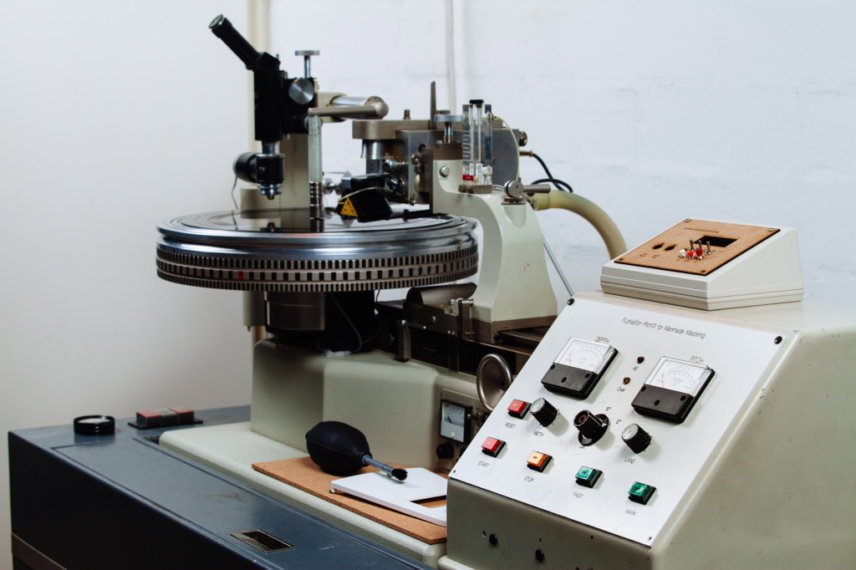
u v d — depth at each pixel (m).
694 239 1.24
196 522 1.28
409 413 1.45
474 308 1.40
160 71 2.40
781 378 1.01
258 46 2.55
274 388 1.64
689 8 1.73
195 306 2.50
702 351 1.06
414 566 1.15
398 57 2.29
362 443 1.41
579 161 1.94
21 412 2.32
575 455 1.06
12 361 2.30
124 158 2.38
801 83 1.59
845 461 1.09
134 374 2.44
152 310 2.45
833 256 1.58
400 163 1.57
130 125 2.37
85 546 1.52
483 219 1.42
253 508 1.34
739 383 1.01
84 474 1.50
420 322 1.48
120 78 2.35
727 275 1.13
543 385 1.15
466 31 2.13
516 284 1.40
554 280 2.02
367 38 2.37
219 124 2.48
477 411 1.36
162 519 1.32
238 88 2.50
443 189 1.49
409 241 1.46
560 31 1.94
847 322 1.08
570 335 1.18
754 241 1.19
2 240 2.26
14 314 2.29
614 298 1.20
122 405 2.44
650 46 1.80
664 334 1.10
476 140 1.46
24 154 2.27
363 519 1.27
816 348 1.04
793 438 1.03
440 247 1.48
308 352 1.59
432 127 1.57
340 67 2.46
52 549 1.63
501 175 1.57
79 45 2.29
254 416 1.70
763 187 1.66
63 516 1.58
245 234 1.44
